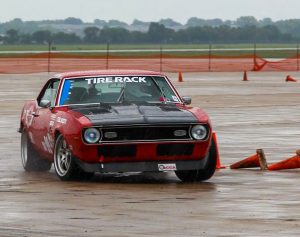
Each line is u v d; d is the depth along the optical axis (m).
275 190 18.23
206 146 19.42
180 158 19.34
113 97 20.78
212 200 16.98
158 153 19.22
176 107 20.30
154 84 21.14
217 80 67.38
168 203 16.64
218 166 22.06
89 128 19.09
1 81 64.75
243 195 17.59
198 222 14.61
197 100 45.97
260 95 50.16
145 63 100.75
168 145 19.20
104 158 19.17
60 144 20.14
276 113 38.56
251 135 29.77
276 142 27.75
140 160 19.23
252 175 20.73
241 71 85.12
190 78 70.56
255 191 18.14
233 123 33.97
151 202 16.78
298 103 44.38
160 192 18.16
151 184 19.48
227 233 13.66
